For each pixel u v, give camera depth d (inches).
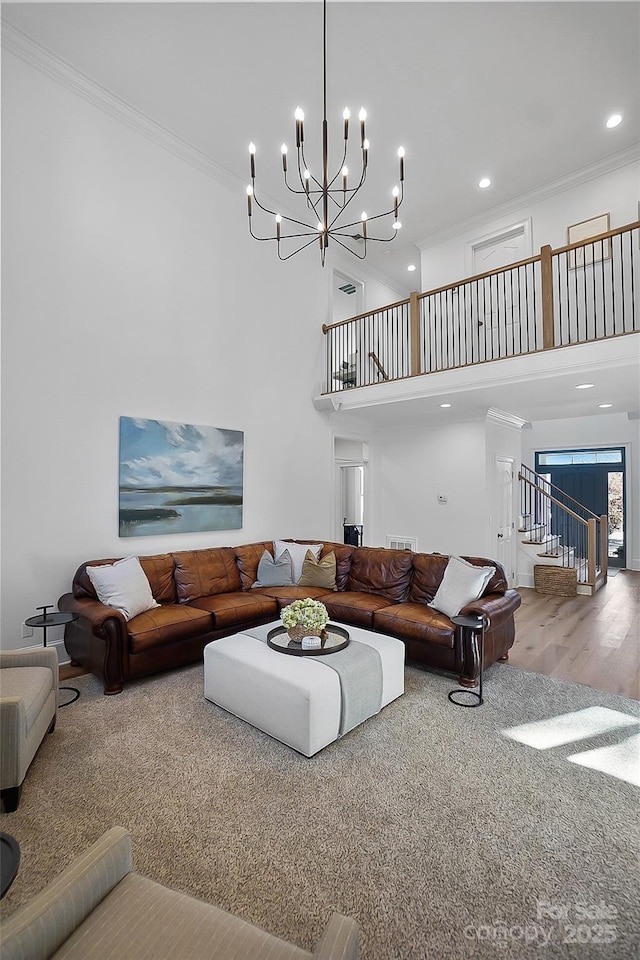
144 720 114.7
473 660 135.3
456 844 74.6
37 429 150.2
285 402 243.4
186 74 162.2
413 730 110.8
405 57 156.9
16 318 146.0
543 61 159.0
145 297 181.9
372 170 217.2
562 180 225.6
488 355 259.4
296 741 100.9
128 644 131.8
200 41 149.7
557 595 263.7
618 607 235.5
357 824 79.1
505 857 72.0
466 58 157.6
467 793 87.5
